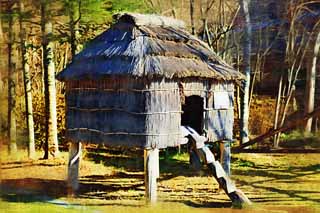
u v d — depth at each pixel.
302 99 36.34
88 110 17.27
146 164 16.20
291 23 31.88
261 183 19.86
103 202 16.53
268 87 39.62
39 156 25.16
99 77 16.36
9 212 14.73
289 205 16.12
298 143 29.44
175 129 16.62
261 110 35.72
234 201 15.98
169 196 17.56
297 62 35.22
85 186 19.09
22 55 25.61
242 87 26.89
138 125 16.06
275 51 38.50
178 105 16.70
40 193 17.67
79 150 18.55
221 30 31.80
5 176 20.50
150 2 30.53
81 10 23.69
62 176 20.80
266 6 38.03
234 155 25.66
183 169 22.98
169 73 15.90
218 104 18.53
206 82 17.92
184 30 19.39
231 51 35.78
